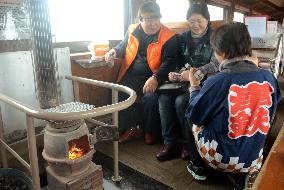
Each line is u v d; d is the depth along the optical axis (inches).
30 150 56.4
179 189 77.7
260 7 312.5
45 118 49.3
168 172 86.9
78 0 104.3
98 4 112.5
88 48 111.0
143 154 99.7
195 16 93.2
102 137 63.6
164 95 94.7
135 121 111.8
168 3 149.0
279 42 132.0
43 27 64.4
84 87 105.3
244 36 58.9
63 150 59.0
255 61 63.3
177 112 92.0
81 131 61.6
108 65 105.1
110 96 117.0
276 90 62.1
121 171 87.3
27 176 69.8
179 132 99.5
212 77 62.1
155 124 105.1
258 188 27.1
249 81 58.2
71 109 58.5
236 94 57.9
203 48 96.5
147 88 95.1
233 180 70.5
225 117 59.7
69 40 105.7
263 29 139.3
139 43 105.5
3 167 78.0
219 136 62.1
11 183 71.1
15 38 79.0
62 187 61.5
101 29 116.9
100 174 66.9
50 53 67.0
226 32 59.7
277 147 35.1
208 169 84.4
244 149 60.7
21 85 80.8
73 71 99.6
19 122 83.4
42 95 68.4
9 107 79.8
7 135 81.1
